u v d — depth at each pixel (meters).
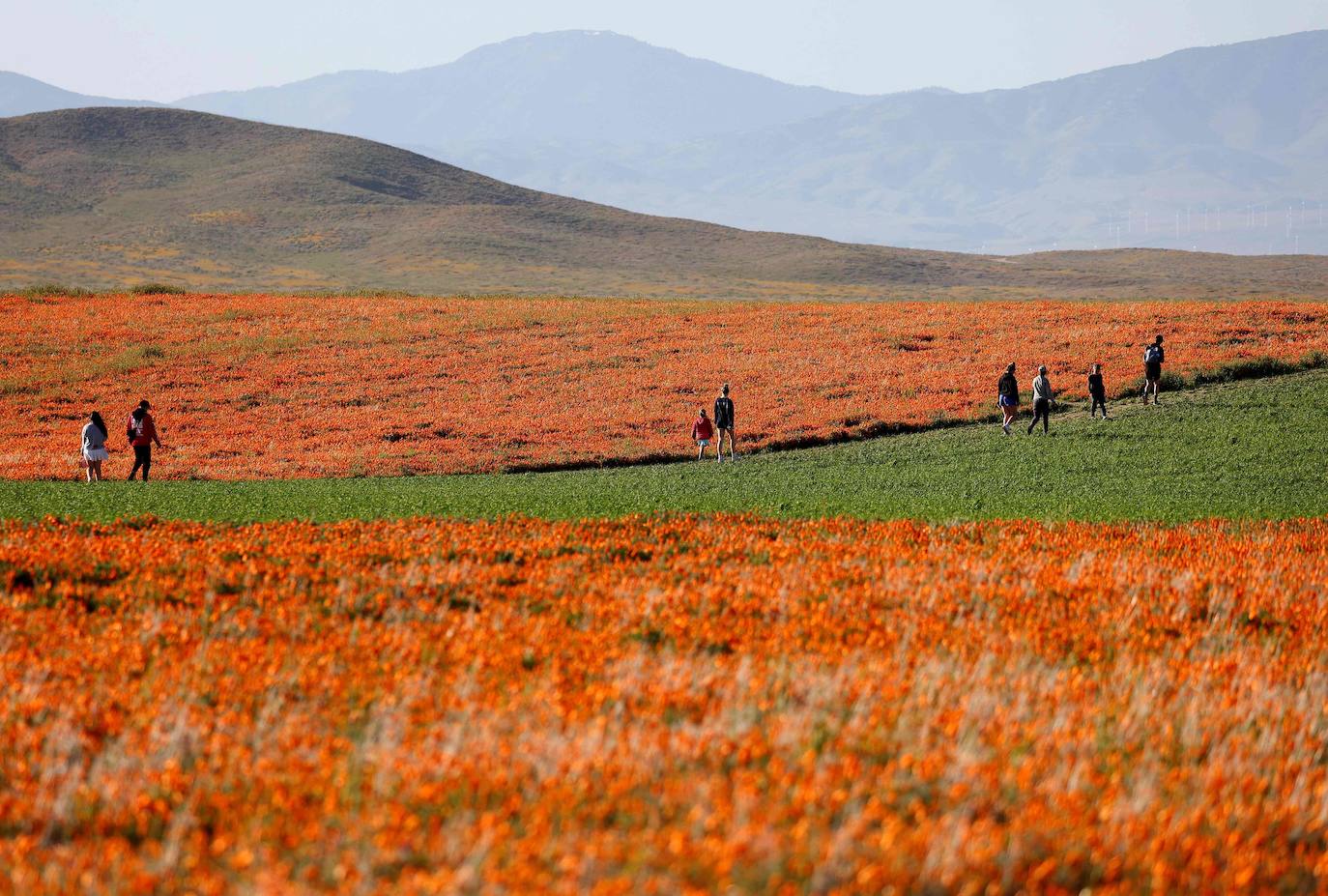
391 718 21.64
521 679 24.69
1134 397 112.88
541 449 102.75
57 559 39.31
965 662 26.69
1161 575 39.56
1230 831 17.89
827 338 152.38
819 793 17.50
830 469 87.81
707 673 24.83
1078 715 22.95
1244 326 141.50
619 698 22.81
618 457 98.38
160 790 18.47
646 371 139.38
